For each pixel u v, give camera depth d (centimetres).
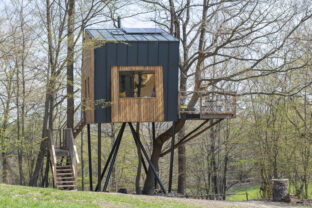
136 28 2291
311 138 2803
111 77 1908
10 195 1105
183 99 2025
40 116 2880
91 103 1936
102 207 1155
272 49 2094
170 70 1936
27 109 2608
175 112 1944
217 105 1962
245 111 3161
